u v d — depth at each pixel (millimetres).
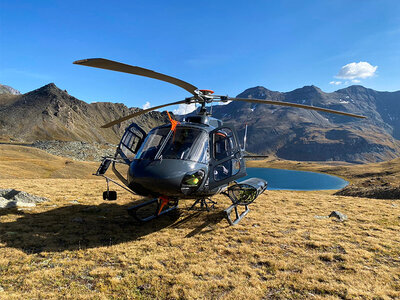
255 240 7449
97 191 15406
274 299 4484
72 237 7246
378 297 4574
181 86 7188
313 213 11125
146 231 8117
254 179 10438
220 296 4547
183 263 5840
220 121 9078
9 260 5551
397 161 165500
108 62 5055
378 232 8383
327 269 5652
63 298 4297
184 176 6742
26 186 16312
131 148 8359
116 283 4848
